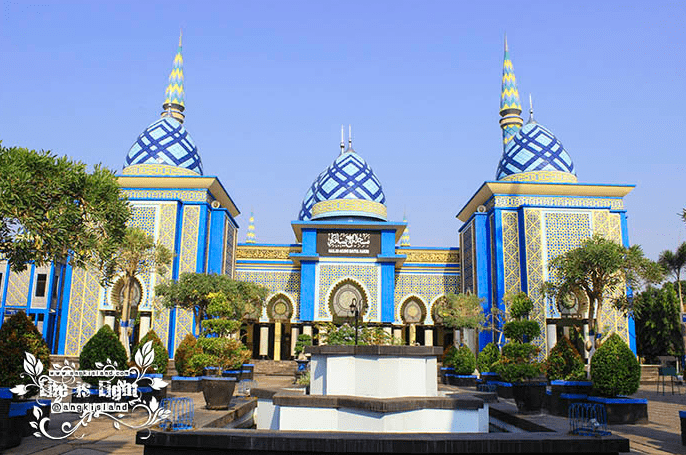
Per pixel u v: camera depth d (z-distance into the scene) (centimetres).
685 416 609
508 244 1795
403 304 2178
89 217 663
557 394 837
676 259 1925
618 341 802
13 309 1984
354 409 539
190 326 1698
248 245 2205
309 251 2038
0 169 564
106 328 809
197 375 1177
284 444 425
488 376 1289
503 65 2502
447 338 2373
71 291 1742
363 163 2245
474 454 423
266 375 1822
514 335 938
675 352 1952
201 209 1800
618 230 1772
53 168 617
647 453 564
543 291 1161
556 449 429
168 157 1906
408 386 593
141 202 1777
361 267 2020
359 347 597
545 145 1939
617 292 1656
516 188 1798
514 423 662
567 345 909
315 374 629
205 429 465
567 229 1767
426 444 421
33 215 587
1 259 651
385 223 2027
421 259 2212
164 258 1294
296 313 2150
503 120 2444
